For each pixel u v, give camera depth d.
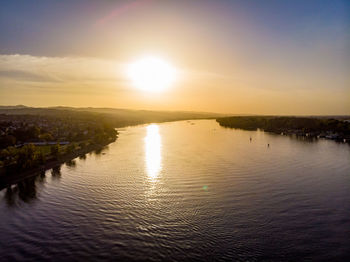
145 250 53.88
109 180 100.81
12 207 77.25
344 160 130.88
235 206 73.88
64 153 151.50
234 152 156.62
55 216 70.25
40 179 105.19
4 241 58.53
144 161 134.25
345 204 74.56
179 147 179.38
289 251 52.53
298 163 124.81
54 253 53.50
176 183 95.12
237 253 52.28
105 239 58.19
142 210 72.25
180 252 53.00
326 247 53.59
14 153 130.00
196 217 67.50
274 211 70.44
